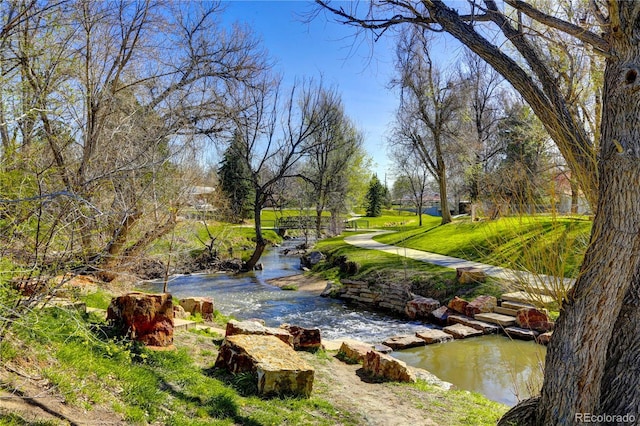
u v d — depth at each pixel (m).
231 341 6.32
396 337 11.01
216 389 5.26
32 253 3.74
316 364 7.77
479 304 12.24
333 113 30.41
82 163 4.97
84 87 6.62
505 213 3.94
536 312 10.91
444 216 27.83
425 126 27.36
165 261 11.05
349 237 31.73
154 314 6.23
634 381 2.96
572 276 3.30
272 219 48.84
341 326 12.91
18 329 4.29
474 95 24.94
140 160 6.39
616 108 2.81
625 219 2.73
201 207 13.83
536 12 3.49
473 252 18.05
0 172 3.53
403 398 6.53
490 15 4.19
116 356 5.19
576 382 2.93
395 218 49.59
